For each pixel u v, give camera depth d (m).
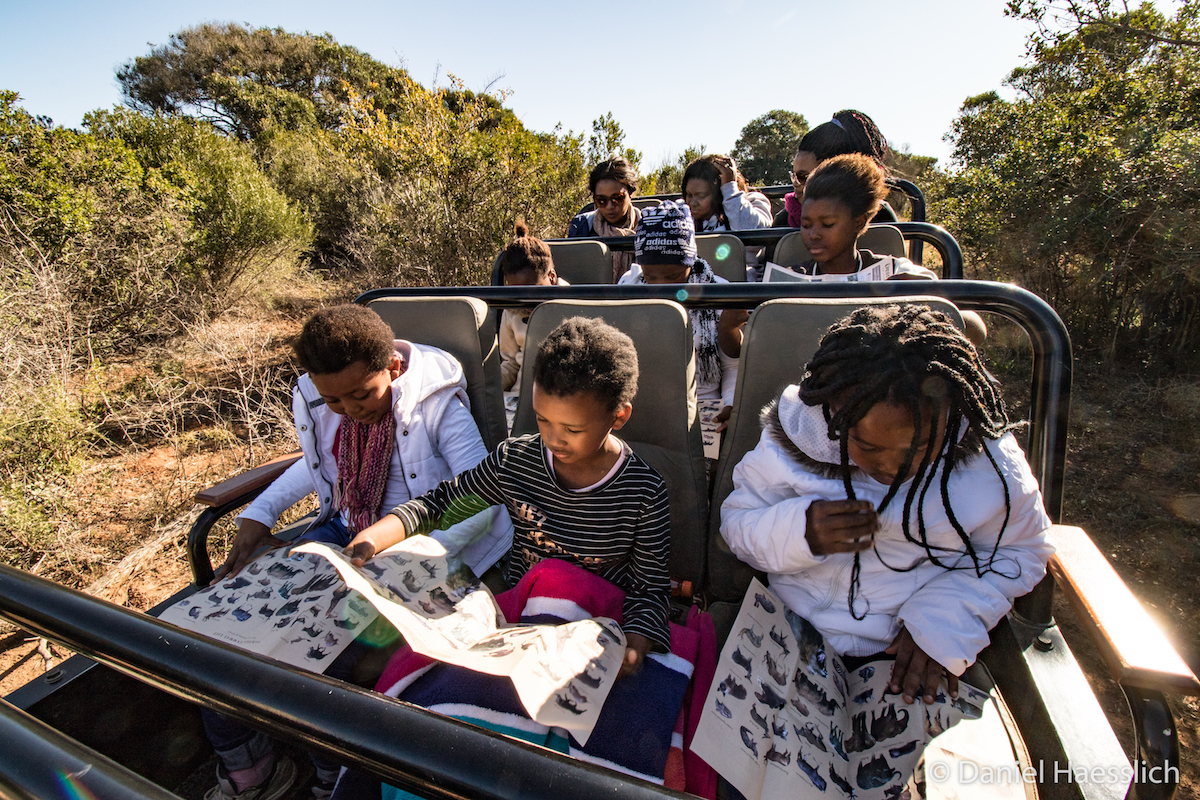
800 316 1.51
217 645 0.65
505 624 1.22
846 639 1.32
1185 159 4.25
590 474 1.33
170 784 1.65
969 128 6.68
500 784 0.51
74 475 3.51
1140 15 4.62
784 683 1.19
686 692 1.18
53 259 4.80
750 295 1.67
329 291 7.43
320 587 1.47
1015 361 5.00
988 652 1.33
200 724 1.70
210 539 3.07
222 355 4.76
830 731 1.15
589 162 7.57
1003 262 5.25
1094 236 4.62
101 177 5.29
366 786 1.11
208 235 6.25
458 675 1.10
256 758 1.53
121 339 5.15
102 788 0.49
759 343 1.54
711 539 1.59
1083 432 4.05
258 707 0.60
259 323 6.39
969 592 1.18
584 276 3.30
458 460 1.72
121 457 3.91
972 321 1.63
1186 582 2.74
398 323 1.92
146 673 0.66
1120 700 2.25
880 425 1.05
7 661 2.43
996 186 5.25
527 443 1.41
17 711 0.58
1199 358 4.45
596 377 1.14
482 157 5.83
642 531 1.33
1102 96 4.91
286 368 5.21
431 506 1.42
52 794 0.49
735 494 1.46
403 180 5.95
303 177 9.12
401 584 1.17
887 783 1.05
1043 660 1.20
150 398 4.46
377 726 0.56
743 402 1.56
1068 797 0.99
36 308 4.19
